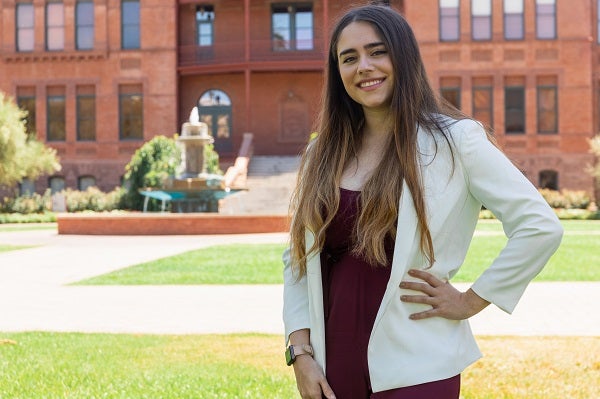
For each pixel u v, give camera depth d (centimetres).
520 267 219
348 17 250
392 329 224
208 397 468
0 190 3753
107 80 3781
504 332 691
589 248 1559
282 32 3831
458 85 3628
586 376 516
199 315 812
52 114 3841
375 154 246
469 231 236
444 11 3628
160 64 3744
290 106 3825
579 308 831
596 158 3572
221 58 3841
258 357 591
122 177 3762
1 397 472
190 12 3866
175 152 3077
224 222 2214
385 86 243
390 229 228
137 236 2200
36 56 3800
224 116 3856
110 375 532
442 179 227
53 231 2483
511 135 3606
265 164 3306
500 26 3600
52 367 559
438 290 226
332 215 237
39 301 938
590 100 3581
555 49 3600
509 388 487
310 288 240
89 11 3822
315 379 234
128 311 847
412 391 220
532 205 221
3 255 1603
